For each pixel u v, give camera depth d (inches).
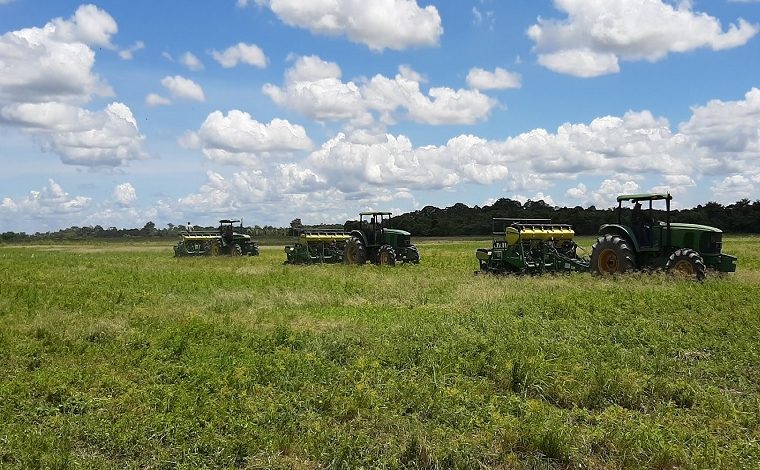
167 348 399.5
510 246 844.0
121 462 237.3
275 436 250.4
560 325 448.1
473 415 274.1
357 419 271.7
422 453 238.2
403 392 300.4
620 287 620.7
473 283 717.3
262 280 810.8
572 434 251.1
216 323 475.5
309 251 1189.1
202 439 247.4
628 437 246.8
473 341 394.3
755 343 390.0
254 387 314.0
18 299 612.4
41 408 287.7
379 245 1117.7
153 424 262.2
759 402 290.7
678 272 692.7
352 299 631.2
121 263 1214.3
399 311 553.3
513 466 234.4
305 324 489.7
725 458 234.4
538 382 314.8
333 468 228.1
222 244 1519.4
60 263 1222.3
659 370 343.0
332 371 341.1
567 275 773.3
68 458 232.2
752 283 645.3
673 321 456.1
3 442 246.1
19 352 389.7
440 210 2874.0
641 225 760.3
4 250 2089.1
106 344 419.5
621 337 410.6
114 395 309.7
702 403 290.5
